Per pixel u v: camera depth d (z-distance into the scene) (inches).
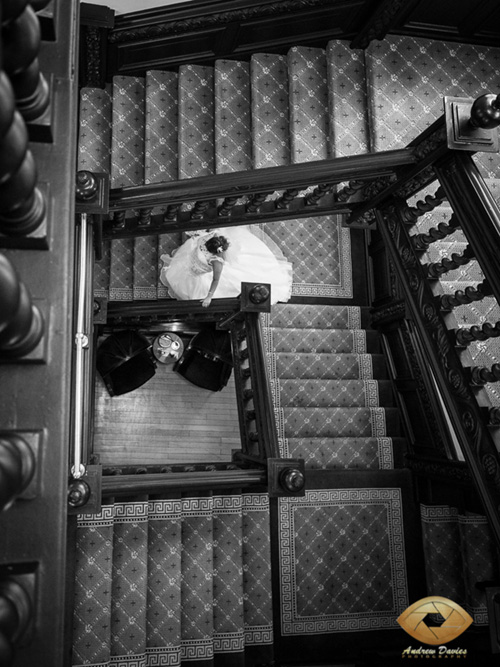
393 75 206.1
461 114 102.2
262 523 173.9
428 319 120.0
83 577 142.6
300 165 118.1
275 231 239.5
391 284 217.0
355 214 148.6
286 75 219.6
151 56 216.4
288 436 192.9
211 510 164.2
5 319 27.1
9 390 35.9
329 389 203.9
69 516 130.3
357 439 190.5
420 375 180.9
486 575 169.6
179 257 212.8
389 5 187.5
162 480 133.3
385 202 136.3
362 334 223.8
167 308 186.9
